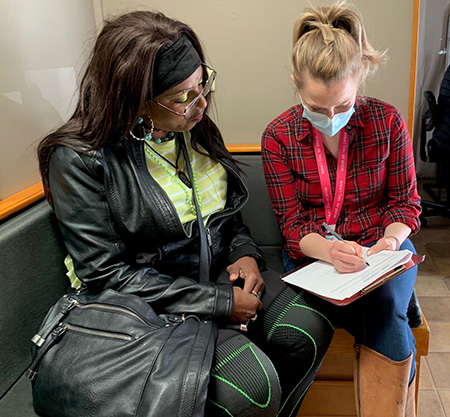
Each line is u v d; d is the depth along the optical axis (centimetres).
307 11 118
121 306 102
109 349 95
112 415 87
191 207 125
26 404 105
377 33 163
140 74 104
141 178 114
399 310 112
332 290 106
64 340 101
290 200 135
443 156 283
